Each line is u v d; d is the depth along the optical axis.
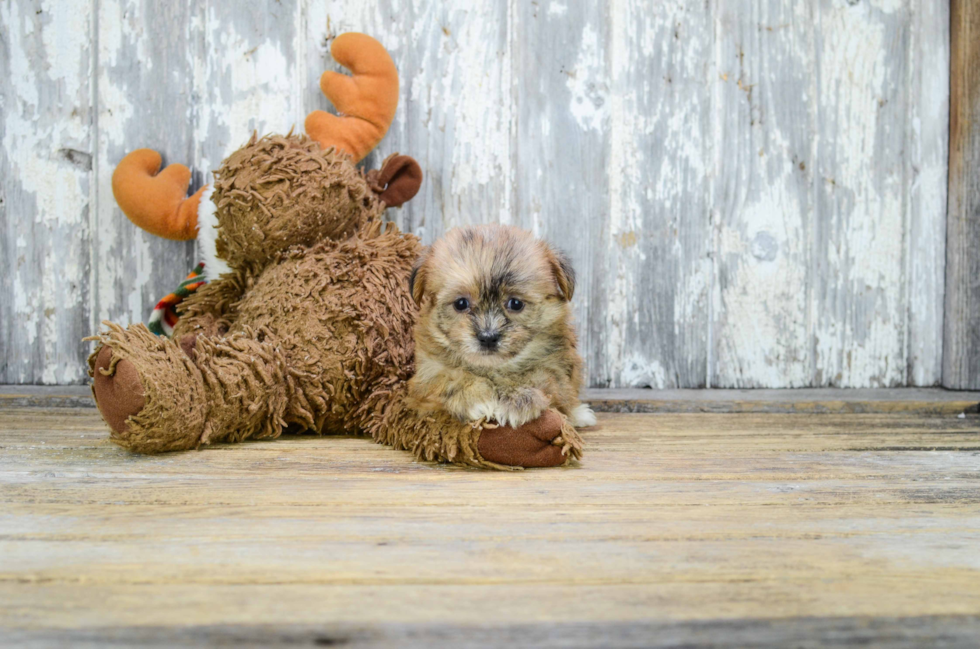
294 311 0.95
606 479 0.85
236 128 1.10
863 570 0.73
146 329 0.90
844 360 1.14
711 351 1.14
